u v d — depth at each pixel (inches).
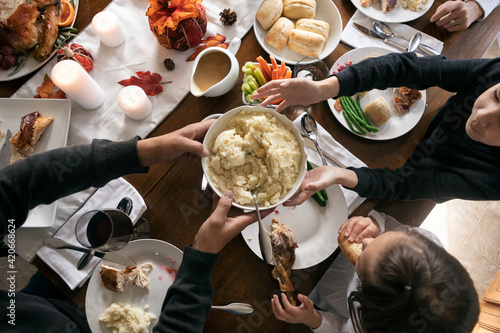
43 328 39.2
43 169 33.4
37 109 45.4
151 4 42.1
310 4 47.5
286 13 48.8
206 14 49.4
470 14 48.7
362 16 51.2
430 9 51.7
